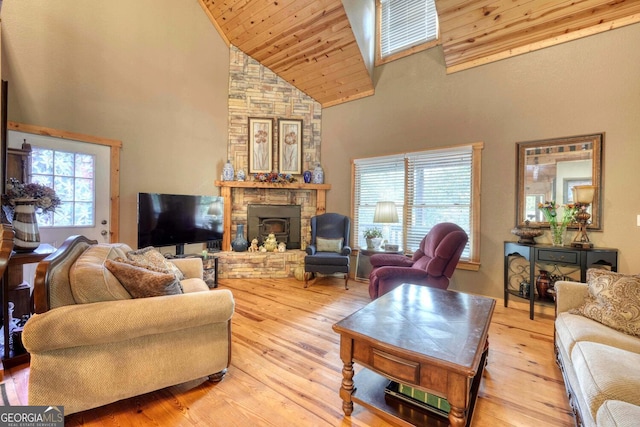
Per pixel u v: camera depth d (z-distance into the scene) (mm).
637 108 2697
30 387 1331
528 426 1485
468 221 3629
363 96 4547
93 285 1462
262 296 3611
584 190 2764
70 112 3172
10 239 1739
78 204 3258
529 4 2934
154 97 3887
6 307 1928
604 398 1117
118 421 1483
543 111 3131
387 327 1542
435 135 3854
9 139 2768
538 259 2896
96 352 1450
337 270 3977
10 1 2779
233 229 4730
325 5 3715
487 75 3455
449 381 1228
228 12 4324
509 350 2299
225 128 4703
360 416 1538
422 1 4031
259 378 1867
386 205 3795
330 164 4953
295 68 4668
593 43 2871
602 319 1717
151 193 3613
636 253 2711
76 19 3205
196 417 1518
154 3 3865
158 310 1521
